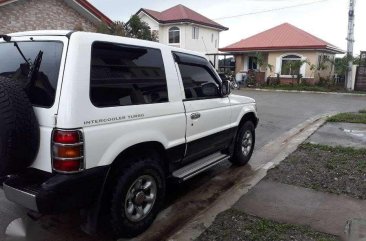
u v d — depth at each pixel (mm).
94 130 2973
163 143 3799
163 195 3855
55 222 3836
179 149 4129
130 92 3402
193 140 4344
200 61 4625
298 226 3609
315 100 17734
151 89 3662
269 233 3471
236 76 26812
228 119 5191
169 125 3865
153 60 3764
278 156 6293
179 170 4344
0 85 2760
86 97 2939
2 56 3424
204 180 5316
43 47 3107
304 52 25438
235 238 3393
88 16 16406
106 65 3182
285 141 8031
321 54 26094
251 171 5777
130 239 3537
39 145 2920
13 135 2684
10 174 2924
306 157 6176
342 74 25734
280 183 4887
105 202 3307
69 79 2848
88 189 3020
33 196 2809
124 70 3369
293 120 11180
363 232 3465
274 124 10320
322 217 3842
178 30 33594
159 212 4172
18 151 2750
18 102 2742
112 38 3299
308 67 25406
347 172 5336
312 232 3482
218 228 3586
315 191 4605
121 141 3232
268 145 7629
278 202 4246
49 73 2955
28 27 14000
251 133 6102
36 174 3016
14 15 13461
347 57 24188
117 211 3285
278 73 26141
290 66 24859
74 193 2928
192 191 4863
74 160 2840
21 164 2848
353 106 15398
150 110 3588
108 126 3104
